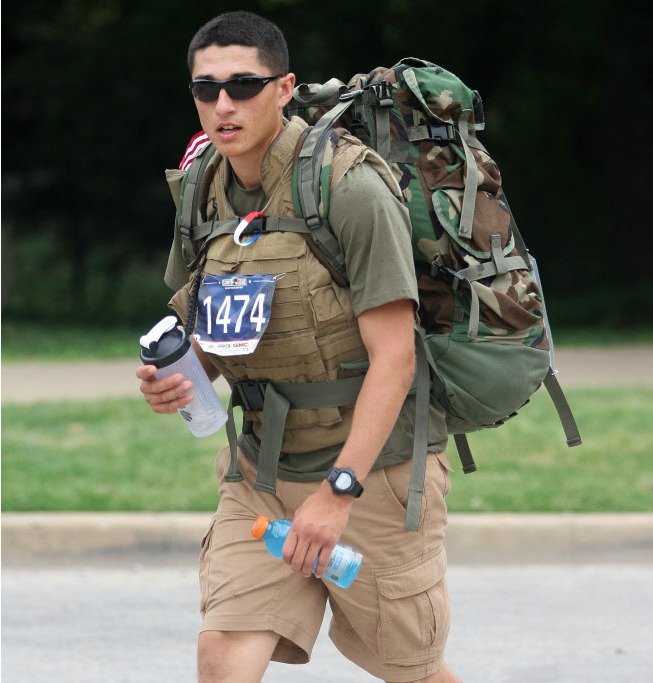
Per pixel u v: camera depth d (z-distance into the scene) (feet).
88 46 269.23
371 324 36.09
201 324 37.47
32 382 152.15
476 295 39.29
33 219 298.76
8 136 279.90
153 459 103.09
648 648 66.95
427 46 270.87
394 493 38.37
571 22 256.52
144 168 282.36
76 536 84.64
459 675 62.69
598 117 272.92
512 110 285.64
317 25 270.87
